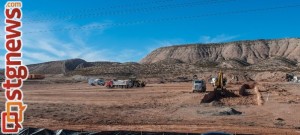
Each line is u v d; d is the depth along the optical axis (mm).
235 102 56594
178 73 195500
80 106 54062
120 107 52469
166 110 48281
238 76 158625
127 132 24750
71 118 41250
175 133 24359
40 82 138750
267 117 40781
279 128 34188
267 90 81062
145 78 168500
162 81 145000
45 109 49719
